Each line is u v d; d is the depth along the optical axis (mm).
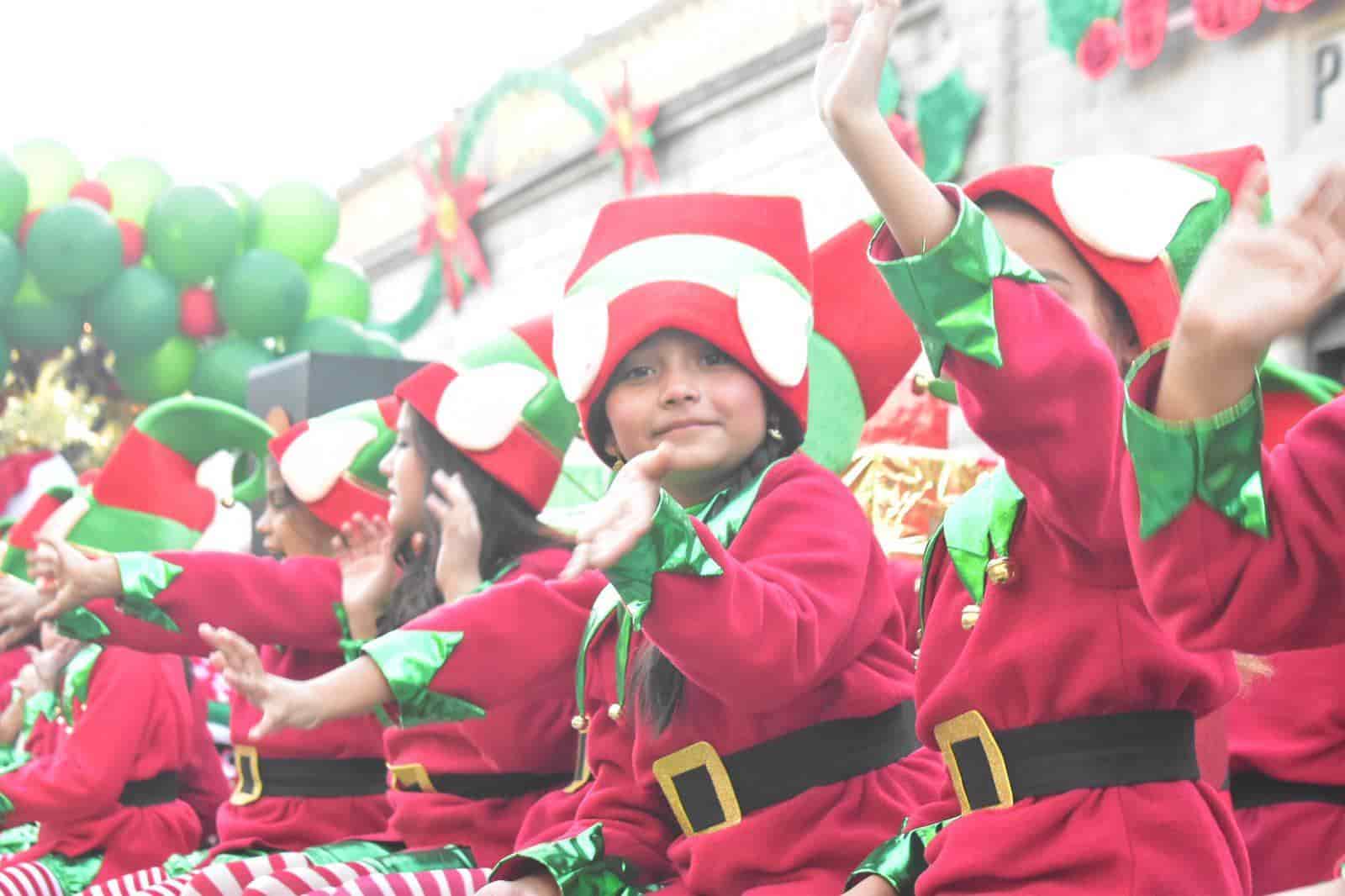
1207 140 10938
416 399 5078
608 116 16484
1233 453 2117
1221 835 2818
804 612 3211
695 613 2984
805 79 14578
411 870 4410
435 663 3910
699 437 3713
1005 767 2863
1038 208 3248
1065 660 2785
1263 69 10562
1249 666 3305
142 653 6773
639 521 2863
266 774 5672
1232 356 2020
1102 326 3250
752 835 3414
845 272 4633
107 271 12039
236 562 5375
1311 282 1957
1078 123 11836
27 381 13297
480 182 19062
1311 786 3988
